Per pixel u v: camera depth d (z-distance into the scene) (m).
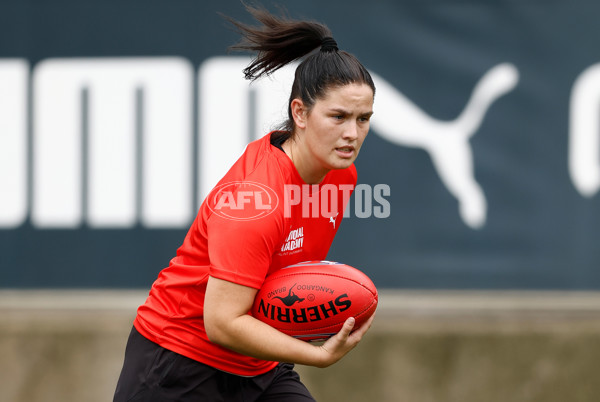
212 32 15.05
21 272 15.23
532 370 14.77
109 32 15.13
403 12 14.95
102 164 15.11
